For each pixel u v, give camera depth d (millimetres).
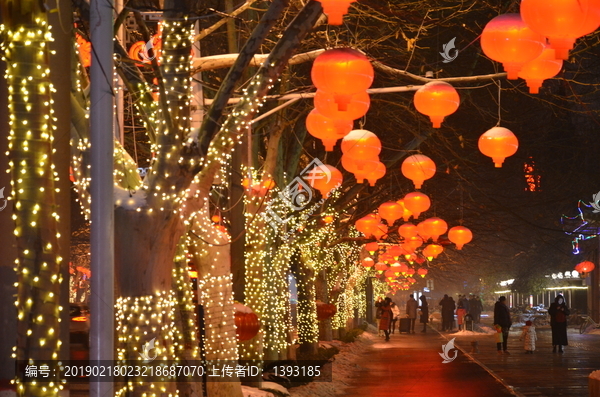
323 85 6688
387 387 17328
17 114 6121
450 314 46625
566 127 23484
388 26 14758
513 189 27469
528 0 5270
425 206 13641
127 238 7484
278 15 7125
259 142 17609
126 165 7953
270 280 16109
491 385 17359
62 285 6414
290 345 19016
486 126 20906
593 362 22781
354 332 35156
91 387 6215
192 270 17172
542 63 6625
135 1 8977
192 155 7402
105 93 6348
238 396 11242
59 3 6656
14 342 8016
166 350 7742
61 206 6480
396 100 18484
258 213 14875
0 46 6434
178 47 7379
